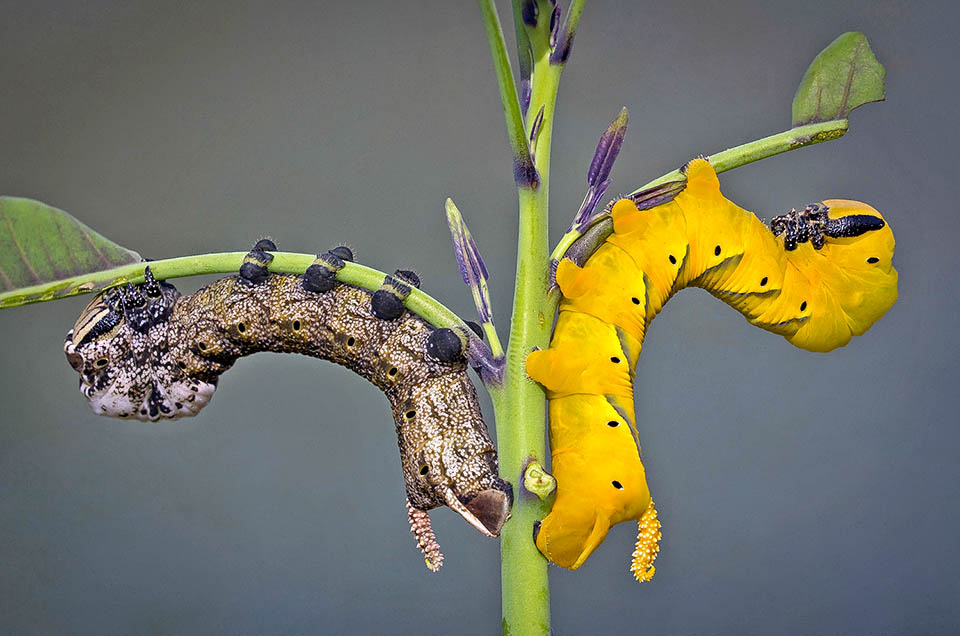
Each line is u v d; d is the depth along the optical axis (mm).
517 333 467
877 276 507
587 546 460
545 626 464
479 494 463
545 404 469
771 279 495
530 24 464
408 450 469
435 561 469
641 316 477
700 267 488
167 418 492
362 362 477
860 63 485
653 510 468
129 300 485
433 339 469
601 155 474
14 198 475
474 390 474
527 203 466
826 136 486
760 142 487
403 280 480
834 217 505
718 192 487
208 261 480
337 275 477
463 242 471
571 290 469
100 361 486
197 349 485
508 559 465
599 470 463
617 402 470
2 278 475
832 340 510
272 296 479
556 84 468
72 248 479
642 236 479
